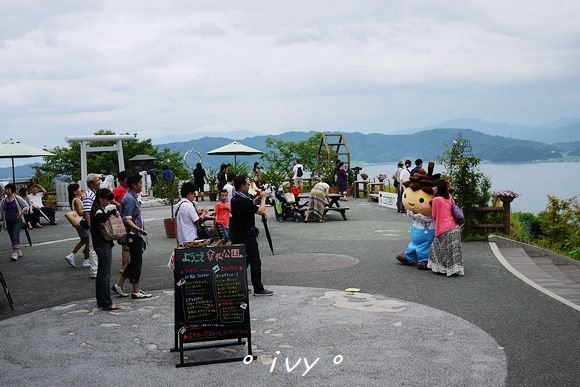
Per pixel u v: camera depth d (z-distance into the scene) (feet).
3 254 47.62
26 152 85.87
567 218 77.05
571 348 21.42
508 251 44.34
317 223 62.34
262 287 30.19
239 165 105.81
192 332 20.76
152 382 19.08
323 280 33.96
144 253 45.06
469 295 29.73
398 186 72.33
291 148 137.08
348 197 98.99
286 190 88.17
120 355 21.81
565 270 43.11
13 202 44.37
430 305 27.91
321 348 21.84
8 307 30.04
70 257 40.42
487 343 22.03
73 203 39.91
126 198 30.27
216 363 20.59
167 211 80.59
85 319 26.94
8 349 22.95
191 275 21.09
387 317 25.82
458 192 48.01
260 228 58.90
